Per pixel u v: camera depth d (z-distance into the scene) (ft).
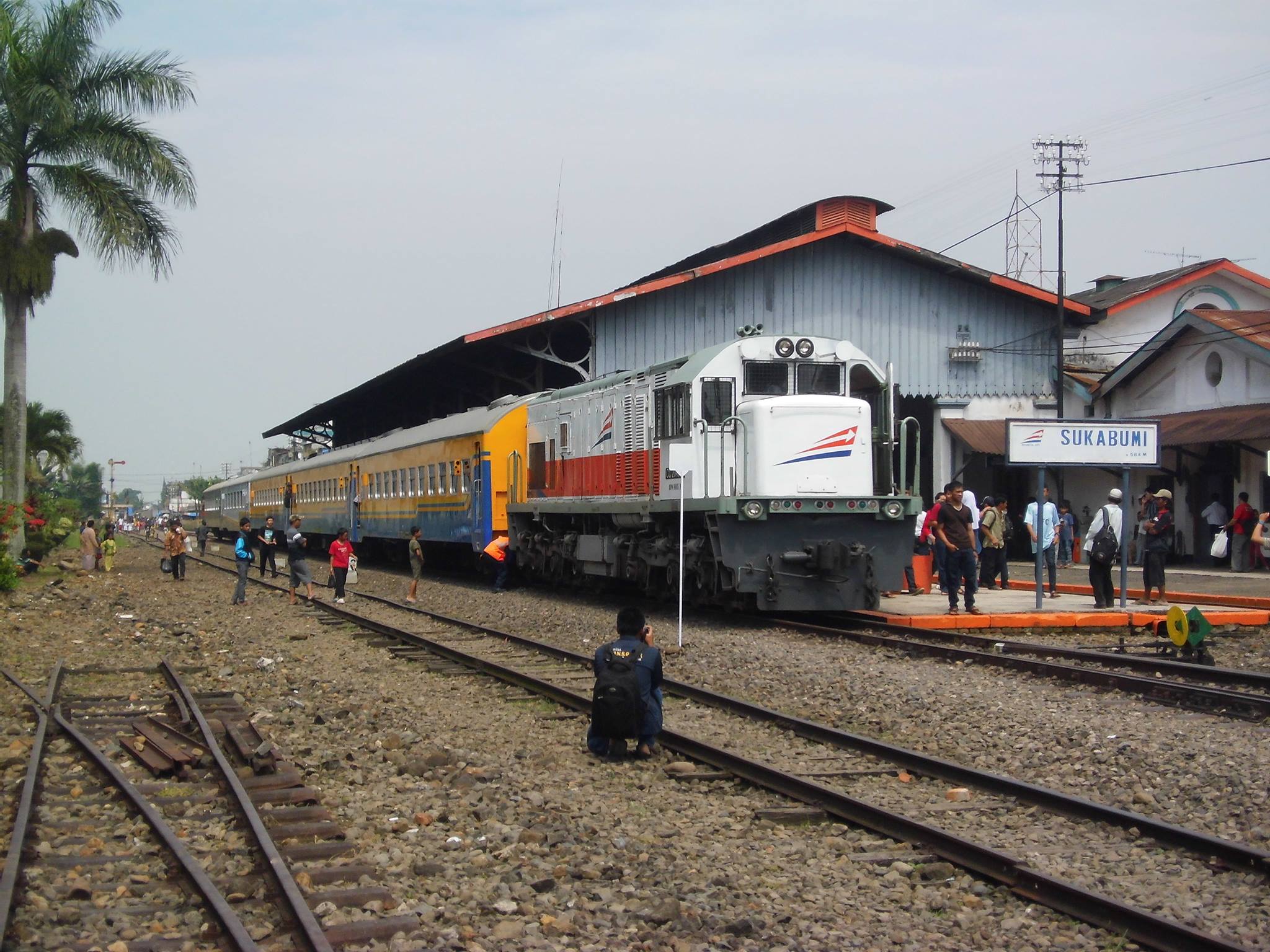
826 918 18.61
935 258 102.22
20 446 96.12
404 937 17.57
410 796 26.14
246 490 196.34
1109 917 17.79
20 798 24.82
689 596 60.59
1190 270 126.82
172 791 26.86
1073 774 27.50
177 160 97.55
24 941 17.21
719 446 55.52
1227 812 23.98
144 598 82.38
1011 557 116.78
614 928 18.28
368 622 60.54
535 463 80.69
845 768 28.04
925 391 103.96
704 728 33.12
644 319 97.71
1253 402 88.74
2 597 78.02
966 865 20.62
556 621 61.26
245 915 18.58
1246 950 15.88
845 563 52.85
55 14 94.89
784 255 101.04
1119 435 56.44
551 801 25.66
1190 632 43.73
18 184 94.02
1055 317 106.83
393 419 174.09
